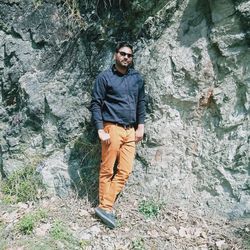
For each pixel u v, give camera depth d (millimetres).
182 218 4258
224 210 4285
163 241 3943
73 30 4926
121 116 4094
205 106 4414
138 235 4020
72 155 4805
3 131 5051
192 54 4379
